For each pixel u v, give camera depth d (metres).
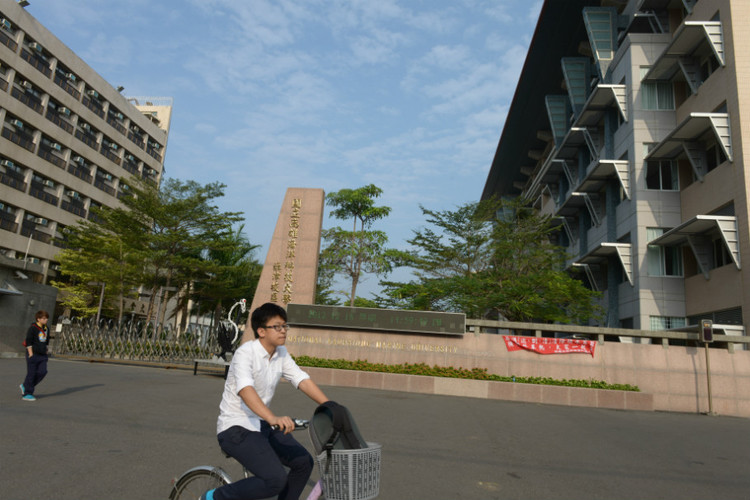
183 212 32.09
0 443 5.78
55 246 43.78
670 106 26.64
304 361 17.36
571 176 36.66
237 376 3.08
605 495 5.46
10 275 18.52
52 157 43.25
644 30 31.88
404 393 15.33
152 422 7.68
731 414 15.58
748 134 20.58
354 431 2.80
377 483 2.81
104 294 38.44
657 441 9.19
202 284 35.31
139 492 4.55
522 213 27.25
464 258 24.62
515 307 22.06
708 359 15.49
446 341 17.58
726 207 21.72
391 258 27.75
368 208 35.94
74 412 7.96
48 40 41.78
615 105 29.94
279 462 3.03
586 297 23.41
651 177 26.16
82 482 4.70
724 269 21.33
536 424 10.48
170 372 16.72
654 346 16.42
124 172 53.47
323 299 37.62
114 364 18.72
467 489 5.36
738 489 5.96
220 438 3.11
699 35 23.28
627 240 27.31
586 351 16.70
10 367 14.09
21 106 39.50
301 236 20.02
